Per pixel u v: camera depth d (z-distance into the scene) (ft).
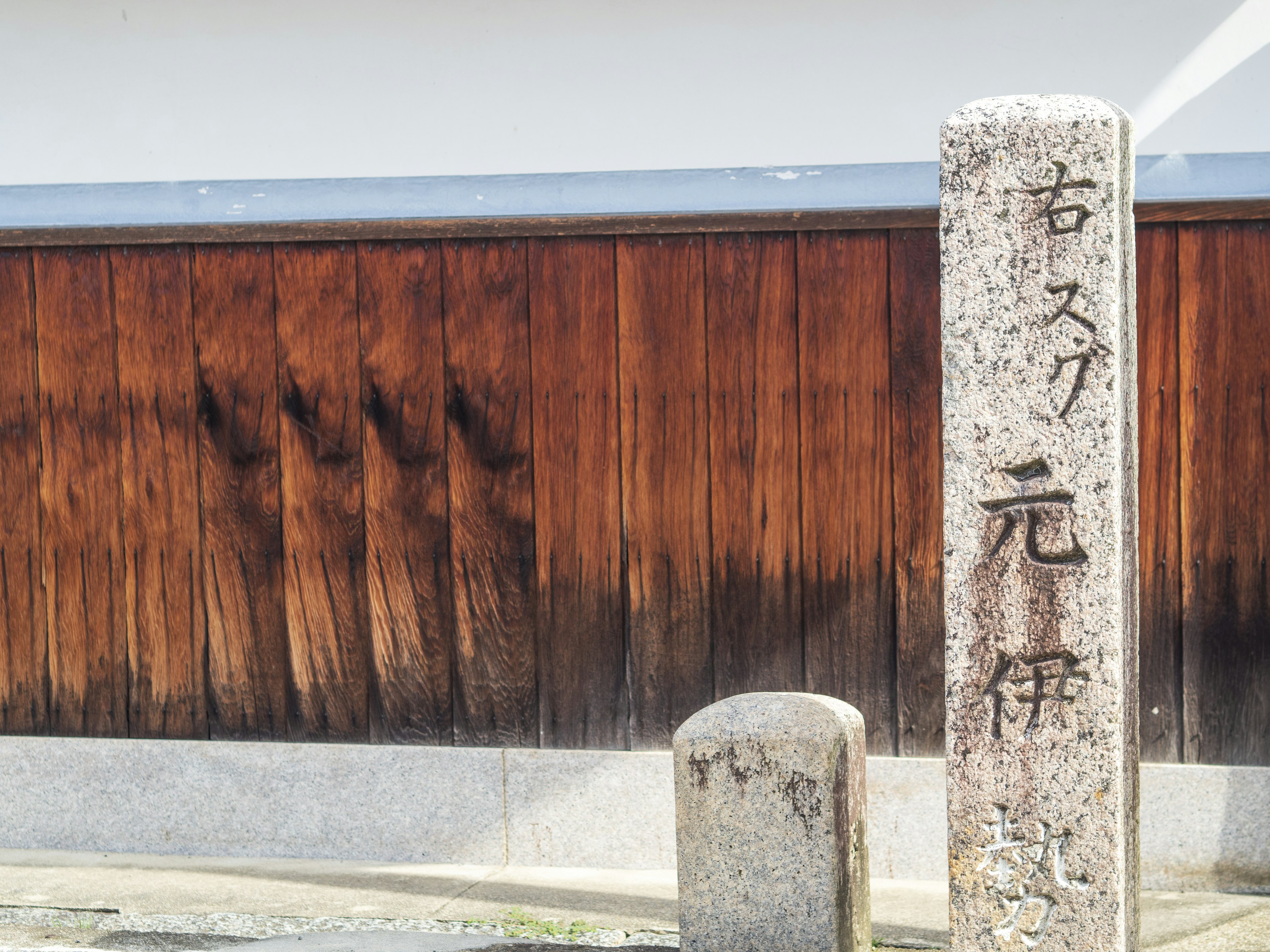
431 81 17.84
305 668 18.57
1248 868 16.40
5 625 18.94
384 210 17.97
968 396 11.18
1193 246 16.35
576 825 17.92
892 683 17.30
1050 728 11.12
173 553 18.71
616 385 17.65
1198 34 16.22
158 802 18.78
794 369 17.28
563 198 17.62
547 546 17.94
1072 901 11.18
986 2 16.67
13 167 18.60
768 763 13.07
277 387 18.35
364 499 18.28
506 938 15.17
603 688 17.94
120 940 15.21
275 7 18.03
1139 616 15.80
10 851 18.79
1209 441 16.47
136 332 18.56
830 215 16.93
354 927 15.62
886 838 17.17
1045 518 11.05
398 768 18.28
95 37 18.35
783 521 17.42
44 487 18.85
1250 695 16.57
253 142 18.22
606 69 17.48
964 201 11.06
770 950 13.14
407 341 18.03
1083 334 10.85
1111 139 10.64
